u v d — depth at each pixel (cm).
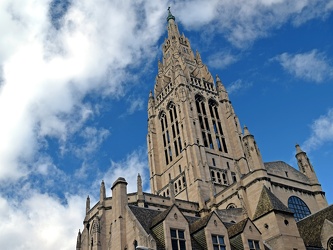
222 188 10275
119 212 5247
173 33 15538
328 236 5975
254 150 8319
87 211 8962
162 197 8856
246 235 4956
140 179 8775
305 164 9500
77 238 8375
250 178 8094
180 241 4397
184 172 10681
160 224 4497
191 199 9825
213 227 4719
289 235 5900
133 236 4784
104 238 7619
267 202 6391
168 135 12344
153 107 13525
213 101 12756
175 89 12462
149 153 12625
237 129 12075
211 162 10869
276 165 8894
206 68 13900
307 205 8606
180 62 13838
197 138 11019
